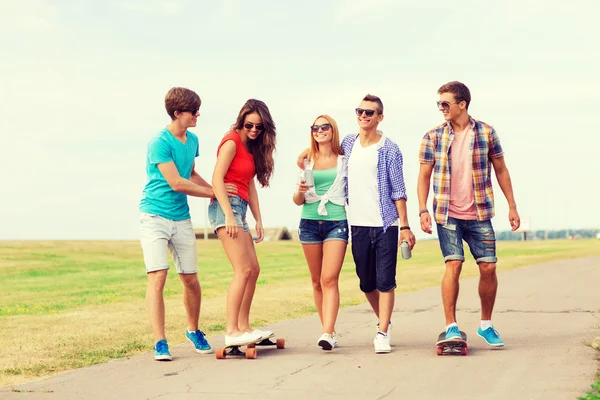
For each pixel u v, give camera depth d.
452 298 6.89
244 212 7.30
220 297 14.05
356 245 7.20
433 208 7.07
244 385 5.62
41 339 8.27
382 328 7.09
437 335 8.23
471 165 7.01
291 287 15.99
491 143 7.03
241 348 7.49
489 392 5.17
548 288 14.34
